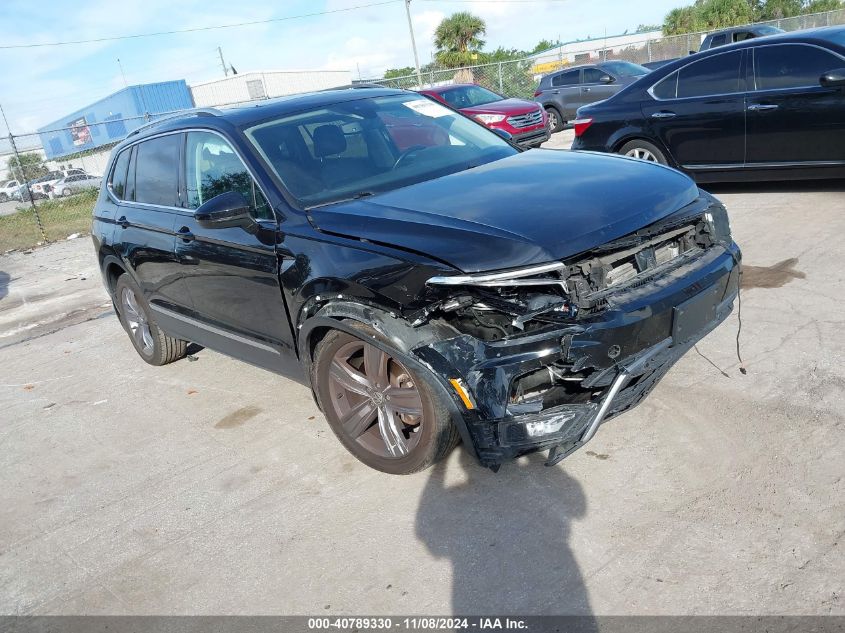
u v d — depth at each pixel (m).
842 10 30.73
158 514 3.51
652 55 27.56
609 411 2.90
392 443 3.34
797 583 2.40
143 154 4.90
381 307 2.96
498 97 15.44
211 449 4.09
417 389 3.01
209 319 4.38
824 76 6.31
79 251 11.88
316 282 3.25
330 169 3.81
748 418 3.40
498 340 2.73
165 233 4.47
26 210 17.41
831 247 5.48
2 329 7.52
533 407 2.74
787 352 3.97
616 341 2.74
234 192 3.52
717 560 2.56
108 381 5.49
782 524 2.68
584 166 3.67
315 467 3.68
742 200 7.35
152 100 29.69
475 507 3.10
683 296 2.99
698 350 4.17
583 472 3.20
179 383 5.20
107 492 3.82
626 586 2.52
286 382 4.86
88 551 3.31
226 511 3.43
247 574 2.96
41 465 4.27
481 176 3.64
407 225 3.08
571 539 2.80
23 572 3.25
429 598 2.63
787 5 43.16
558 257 2.72
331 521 3.20
